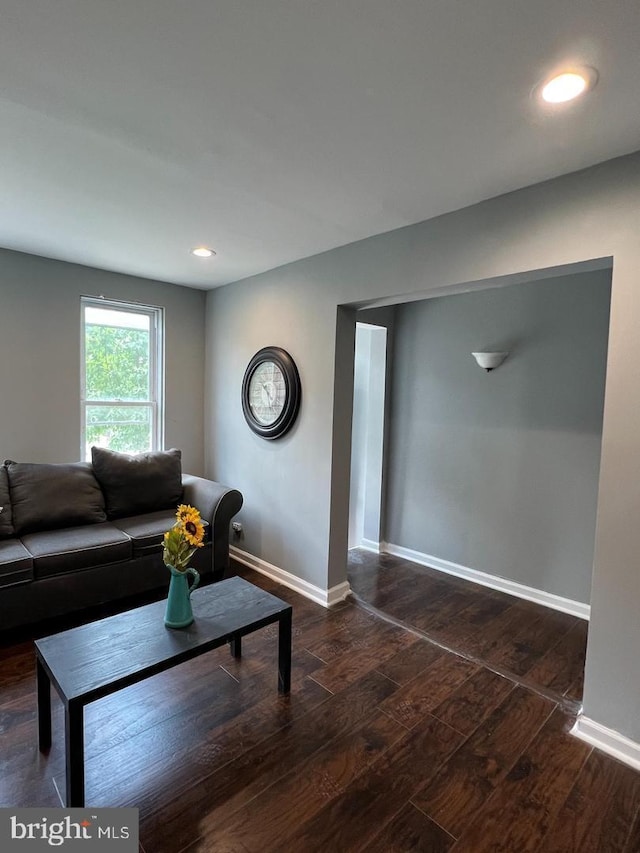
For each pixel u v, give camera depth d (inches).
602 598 71.9
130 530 119.5
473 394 138.5
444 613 118.0
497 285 91.4
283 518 133.9
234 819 58.7
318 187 81.4
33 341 128.0
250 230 103.2
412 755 69.9
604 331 113.0
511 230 81.4
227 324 154.6
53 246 117.5
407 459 157.2
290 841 56.1
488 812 60.6
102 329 144.7
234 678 87.7
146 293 148.9
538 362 124.5
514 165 72.2
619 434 69.4
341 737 73.2
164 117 61.9
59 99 58.2
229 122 62.7
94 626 73.9
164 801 60.9
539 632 108.9
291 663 90.9
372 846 55.7
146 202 89.4
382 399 159.6
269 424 134.1
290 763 67.7
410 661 95.4
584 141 64.9
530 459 126.5
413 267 97.5
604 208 70.4
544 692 86.1
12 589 96.4
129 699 80.7
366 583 136.2
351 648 99.8
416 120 61.2
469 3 42.2
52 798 60.7
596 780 66.2
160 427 157.9
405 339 156.5
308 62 50.6
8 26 46.0
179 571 73.7
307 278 123.2
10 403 125.3
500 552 133.3
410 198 84.8
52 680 61.3
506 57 49.0
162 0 42.6
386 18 44.3
